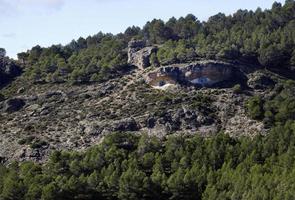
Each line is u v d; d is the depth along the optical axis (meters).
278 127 163.88
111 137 171.25
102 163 159.62
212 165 154.25
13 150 180.38
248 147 157.25
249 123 184.12
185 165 155.00
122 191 148.50
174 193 146.50
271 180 131.50
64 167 159.62
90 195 149.38
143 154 164.75
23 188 147.62
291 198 122.38
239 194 131.00
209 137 174.50
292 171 134.62
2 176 154.62
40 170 160.38
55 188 146.12
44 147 180.38
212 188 137.38
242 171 141.25
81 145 181.38
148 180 148.50
